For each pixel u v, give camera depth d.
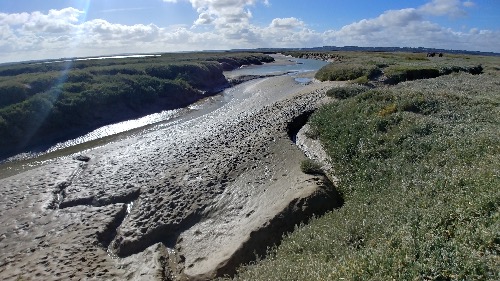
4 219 16.17
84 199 17.66
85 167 22.03
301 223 13.34
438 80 37.00
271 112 32.03
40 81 39.06
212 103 44.72
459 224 8.27
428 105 22.33
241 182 17.95
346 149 19.62
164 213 15.95
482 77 39.56
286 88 49.19
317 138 23.98
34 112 31.22
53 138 30.42
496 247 7.05
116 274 12.68
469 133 15.85
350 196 15.40
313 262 8.96
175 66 58.44
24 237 14.76
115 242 14.62
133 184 18.75
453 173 11.56
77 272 12.59
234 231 14.11
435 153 14.88
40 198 18.06
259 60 116.31
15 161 25.53
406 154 15.90
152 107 41.16
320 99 34.41
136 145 25.97
